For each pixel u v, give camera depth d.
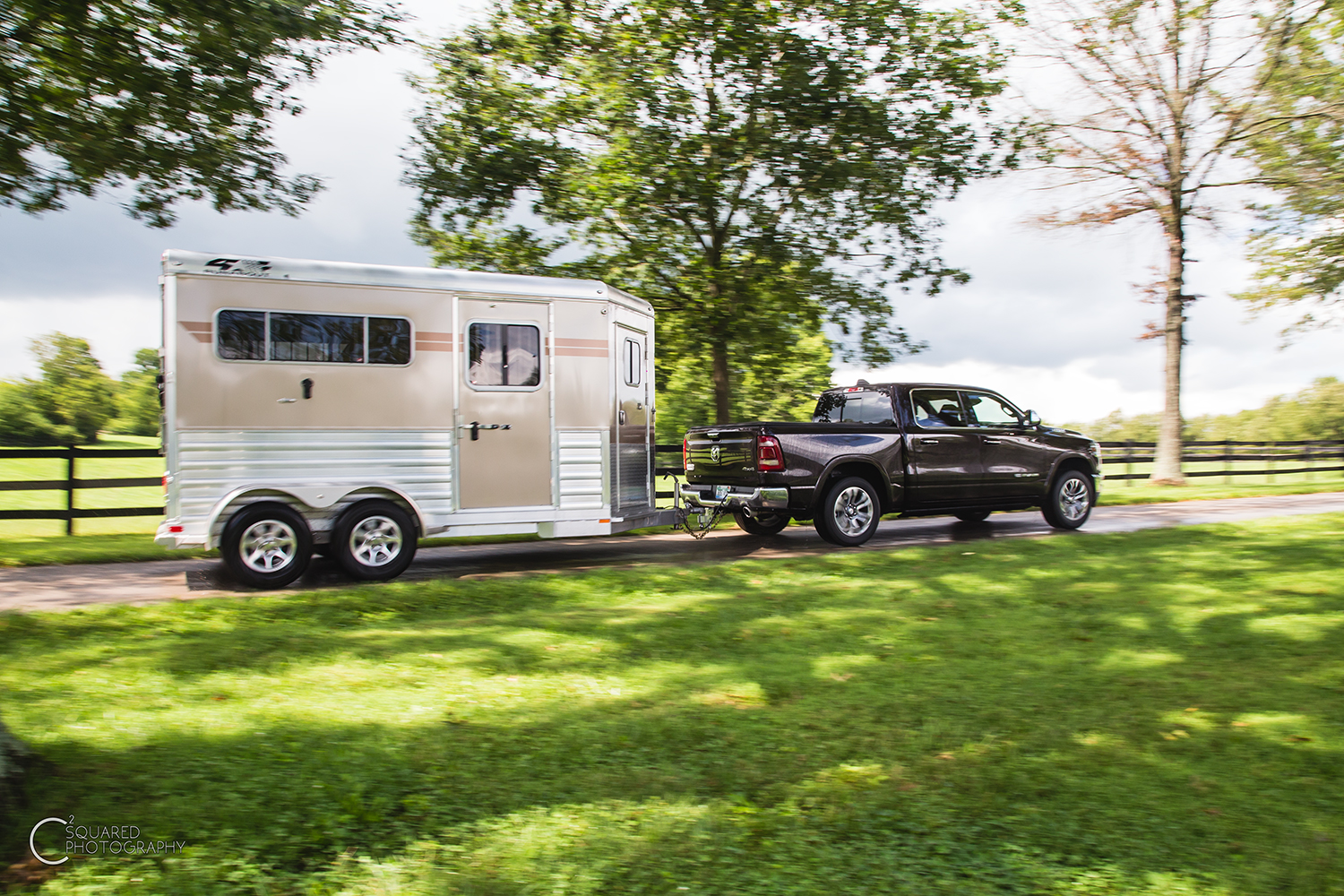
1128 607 6.86
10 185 9.38
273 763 3.74
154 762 3.71
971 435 11.59
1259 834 3.18
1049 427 12.45
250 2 8.49
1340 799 3.48
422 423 8.73
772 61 12.97
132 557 10.16
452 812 3.35
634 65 12.96
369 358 8.52
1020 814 3.36
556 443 9.33
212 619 6.60
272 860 2.94
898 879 2.88
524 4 13.43
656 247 13.63
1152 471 20.91
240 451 8.06
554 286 9.29
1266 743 4.07
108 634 6.06
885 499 11.09
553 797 3.51
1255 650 5.62
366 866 2.91
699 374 16.44
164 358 7.91
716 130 13.12
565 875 2.87
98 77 8.82
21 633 5.99
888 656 5.61
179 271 7.86
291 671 5.20
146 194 10.28
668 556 10.41
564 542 11.77
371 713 4.46
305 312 8.27
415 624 6.59
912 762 3.86
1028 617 6.59
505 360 9.09
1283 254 21.73
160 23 8.67
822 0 13.07
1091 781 3.65
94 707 4.44
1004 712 4.50
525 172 13.41
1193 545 9.72
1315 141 19.08
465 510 8.92
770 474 10.38
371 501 8.61
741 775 3.73
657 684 5.05
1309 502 16.84
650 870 2.92
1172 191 20.08
